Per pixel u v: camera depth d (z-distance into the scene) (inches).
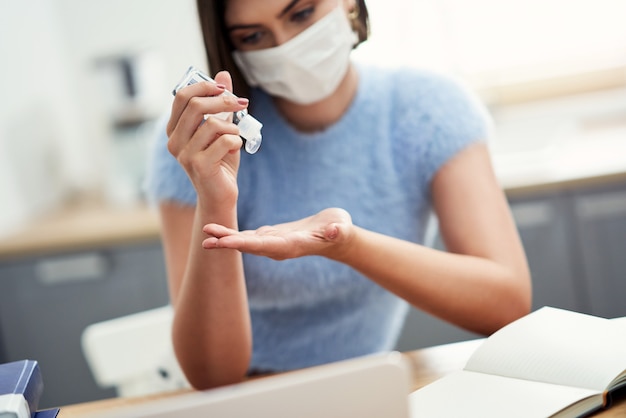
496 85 114.7
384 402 28.4
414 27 110.9
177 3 113.1
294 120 54.5
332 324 54.2
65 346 95.7
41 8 115.2
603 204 87.1
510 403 34.4
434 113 53.9
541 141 102.0
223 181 40.6
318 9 48.3
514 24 112.1
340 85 54.1
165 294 94.2
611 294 89.0
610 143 95.8
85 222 98.9
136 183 106.0
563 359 36.7
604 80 113.6
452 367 42.6
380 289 53.9
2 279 93.7
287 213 54.4
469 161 52.9
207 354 46.9
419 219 55.6
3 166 102.2
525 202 88.0
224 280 44.9
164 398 45.2
